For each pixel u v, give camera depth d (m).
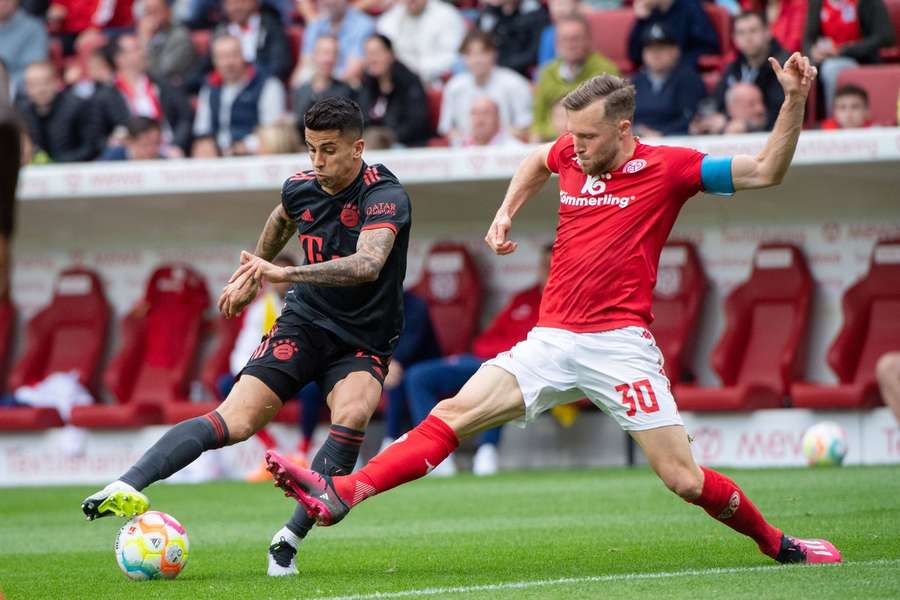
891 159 39.66
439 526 28.81
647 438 19.30
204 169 44.88
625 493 34.66
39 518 34.38
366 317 20.92
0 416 48.69
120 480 19.48
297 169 44.31
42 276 52.91
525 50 51.91
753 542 23.34
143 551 20.52
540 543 24.73
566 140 20.39
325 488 18.81
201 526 30.52
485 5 53.12
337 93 48.84
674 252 46.00
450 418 19.64
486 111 45.88
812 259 45.44
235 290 19.12
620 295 19.48
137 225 50.62
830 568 19.12
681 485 19.22
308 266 19.44
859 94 41.81
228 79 52.09
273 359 20.66
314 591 18.80
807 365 45.34
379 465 19.28
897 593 16.73
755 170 19.02
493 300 49.03
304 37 54.22
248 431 20.44
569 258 19.72
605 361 19.38
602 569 20.58
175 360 49.88
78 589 20.23
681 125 45.62
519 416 19.80
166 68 56.28
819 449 40.56
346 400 20.56
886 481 34.00
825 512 27.41
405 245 21.09
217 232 51.06
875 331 43.56
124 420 47.84
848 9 45.47
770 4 48.44
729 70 45.31
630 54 48.78
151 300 50.47
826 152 40.16
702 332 46.62
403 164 43.53
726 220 46.31
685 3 48.16
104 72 54.75
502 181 43.53
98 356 51.19
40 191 45.78
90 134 52.69
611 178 19.62
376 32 52.06
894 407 34.50
